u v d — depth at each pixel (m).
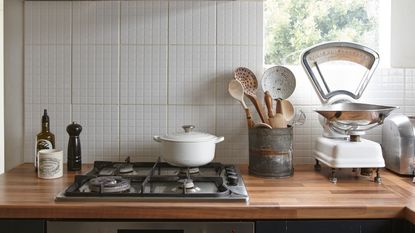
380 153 1.37
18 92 1.67
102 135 1.67
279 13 1.77
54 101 1.67
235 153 1.68
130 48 1.66
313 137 1.69
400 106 1.68
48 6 1.65
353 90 1.66
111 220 1.10
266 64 1.77
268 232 1.10
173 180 1.32
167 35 1.65
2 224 1.09
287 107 1.55
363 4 1.77
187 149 1.35
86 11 1.65
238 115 1.67
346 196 1.19
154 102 1.67
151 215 1.09
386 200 1.15
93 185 1.18
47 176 1.38
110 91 1.67
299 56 1.71
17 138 1.68
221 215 1.09
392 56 1.70
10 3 1.65
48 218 1.09
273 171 1.42
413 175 1.45
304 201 1.13
